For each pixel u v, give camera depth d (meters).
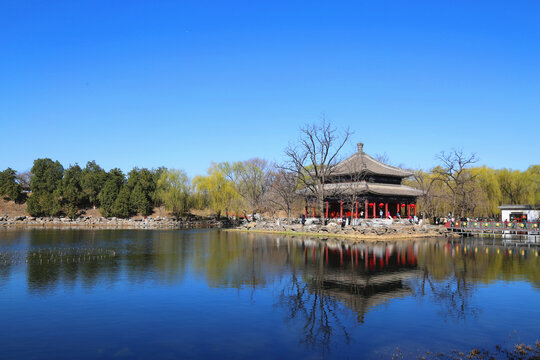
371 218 83.62
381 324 20.33
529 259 41.81
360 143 95.62
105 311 22.20
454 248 52.34
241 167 119.88
